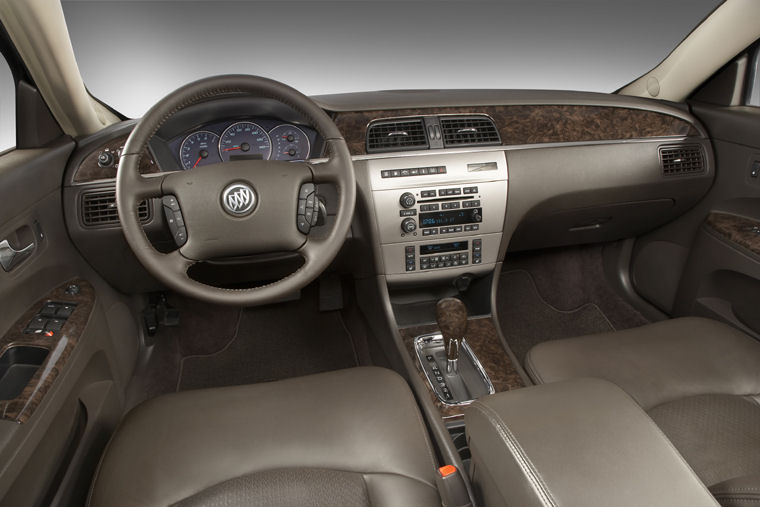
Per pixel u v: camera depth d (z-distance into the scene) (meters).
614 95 1.69
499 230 1.57
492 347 1.52
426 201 1.49
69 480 1.07
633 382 1.08
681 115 1.68
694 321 1.25
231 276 1.68
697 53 1.65
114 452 0.91
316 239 1.13
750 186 1.59
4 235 1.08
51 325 1.13
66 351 1.08
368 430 0.95
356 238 1.59
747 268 1.51
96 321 1.29
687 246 1.83
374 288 1.61
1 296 1.06
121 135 1.41
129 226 1.02
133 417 0.99
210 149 1.45
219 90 1.08
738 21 1.51
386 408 0.99
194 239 1.06
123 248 1.44
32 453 0.90
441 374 1.42
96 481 0.87
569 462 0.60
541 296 2.12
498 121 1.55
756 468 0.84
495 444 0.66
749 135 1.57
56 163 1.32
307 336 1.94
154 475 0.87
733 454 0.88
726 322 1.63
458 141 1.52
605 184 1.64
